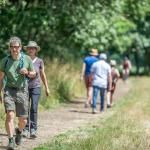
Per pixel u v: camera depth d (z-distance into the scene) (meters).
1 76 17.62
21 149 17.86
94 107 29.88
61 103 33.31
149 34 87.44
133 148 17.73
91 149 17.38
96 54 33.16
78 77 41.69
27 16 36.88
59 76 36.06
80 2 38.03
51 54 41.00
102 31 41.03
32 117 20.22
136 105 33.69
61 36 40.66
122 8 42.75
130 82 69.00
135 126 23.17
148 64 97.06
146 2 43.53
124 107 32.69
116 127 22.69
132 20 53.34
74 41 40.94
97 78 30.34
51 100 31.67
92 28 40.28
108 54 82.25
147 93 45.81
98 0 38.69
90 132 22.00
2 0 27.59
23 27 37.16
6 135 20.34
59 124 24.59
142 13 44.78
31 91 20.28
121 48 60.09
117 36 50.28
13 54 17.48
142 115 27.84
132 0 43.25
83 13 38.81
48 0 37.44
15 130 19.22
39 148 17.92
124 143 18.55
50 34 40.03
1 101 17.78
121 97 41.59
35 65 20.33
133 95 43.53
